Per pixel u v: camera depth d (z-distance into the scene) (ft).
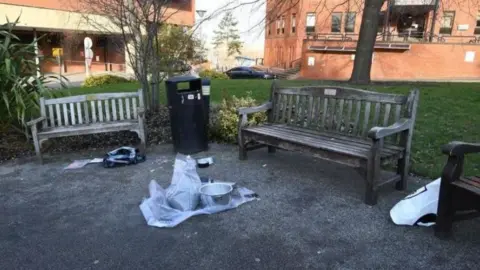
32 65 17.63
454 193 8.23
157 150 16.26
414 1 80.18
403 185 11.42
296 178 12.64
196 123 15.55
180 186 10.41
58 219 9.84
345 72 86.28
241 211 10.17
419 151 14.70
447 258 7.89
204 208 10.09
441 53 82.89
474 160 13.30
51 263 7.86
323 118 13.48
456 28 86.84
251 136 13.94
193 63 45.32
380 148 10.18
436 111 21.68
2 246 8.54
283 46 107.14
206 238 8.78
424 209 9.09
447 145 8.34
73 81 69.51
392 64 85.05
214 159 14.83
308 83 39.78
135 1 20.36
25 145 16.62
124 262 7.87
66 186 12.15
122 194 11.44
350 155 10.59
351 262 7.80
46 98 16.87
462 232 8.93
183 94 15.06
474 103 24.07
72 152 16.12
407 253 8.10
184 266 7.72
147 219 9.64
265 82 42.68
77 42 85.15
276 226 9.34
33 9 69.92
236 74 84.38
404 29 92.02
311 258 7.96
